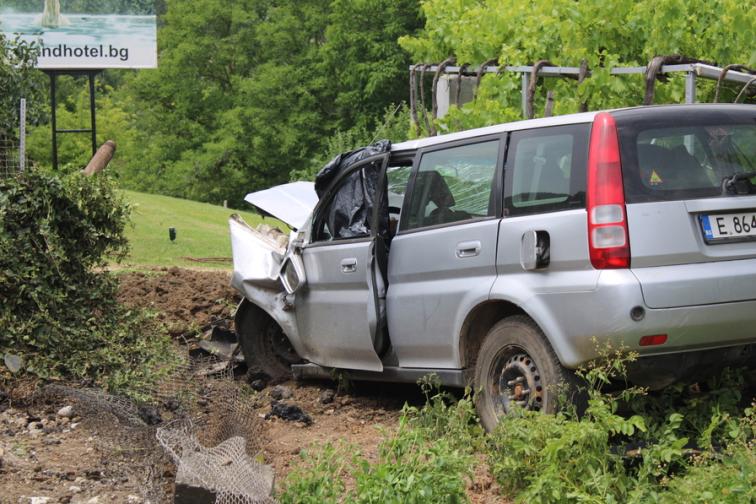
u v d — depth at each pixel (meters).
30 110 10.45
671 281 6.28
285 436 7.81
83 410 7.33
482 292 7.15
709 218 6.52
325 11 59.06
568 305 6.49
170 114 63.59
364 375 8.68
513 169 7.12
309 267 9.02
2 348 8.51
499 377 7.13
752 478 5.56
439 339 7.64
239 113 58.06
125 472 6.43
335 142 38.66
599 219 6.37
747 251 6.55
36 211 9.04
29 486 6.20
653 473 5.98
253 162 57.81
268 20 62.25
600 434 5.99
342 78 54.97
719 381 7.02
